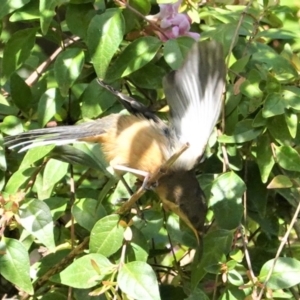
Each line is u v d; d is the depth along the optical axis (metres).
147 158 6.66
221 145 6.79
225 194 6.46
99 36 6.47
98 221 6.19
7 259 6.05
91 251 6.16
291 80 6.81
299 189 7.16
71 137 6.68
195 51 6.09
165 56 6.60
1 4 6.76
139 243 6.38
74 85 7.20
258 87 6.55
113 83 7.14
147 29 7.07
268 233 7.29
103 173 7.07
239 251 6.34
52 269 6.64
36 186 6.84
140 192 6.15
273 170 7.04
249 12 7.30
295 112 6.43
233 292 6.26
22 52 7.02
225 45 6.78
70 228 7.12
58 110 6.89
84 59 6.89
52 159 6.77
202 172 7.18
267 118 6.47
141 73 7.01
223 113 6.64
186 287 7.04
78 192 7.20
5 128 6.98
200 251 6.46
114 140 6.78
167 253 7.67
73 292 6.76
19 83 7.22
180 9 6.83
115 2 6.91
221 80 6.17
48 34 7.19
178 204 6.68
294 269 6.13
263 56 6.87
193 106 6.37
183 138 6.52
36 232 6.12
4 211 6.12
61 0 6.57
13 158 7.23
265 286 6.07
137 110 6.89
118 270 6.04
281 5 7.46
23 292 7.21
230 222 6.45
